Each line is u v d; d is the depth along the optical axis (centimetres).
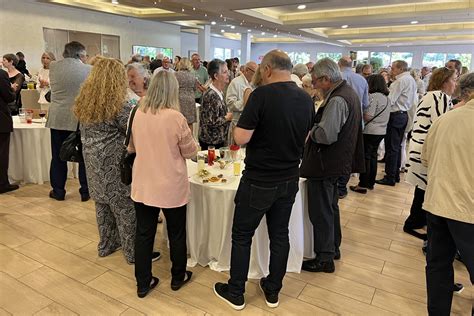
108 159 239
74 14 1040
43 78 493
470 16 932
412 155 288
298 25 1184
